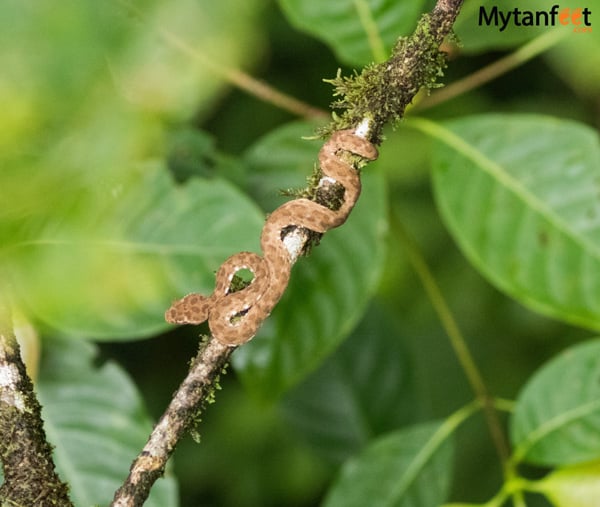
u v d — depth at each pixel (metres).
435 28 1.21
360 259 1.32
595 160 1.33
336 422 1.45
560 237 1.32
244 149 1.64
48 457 1.21
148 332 1.24
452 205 1.34
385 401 1.46
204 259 1.27
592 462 1.33
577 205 1.33
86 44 1.03
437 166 1.35
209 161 1.36
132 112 1.04
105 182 1.12
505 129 1.34
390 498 1.36
